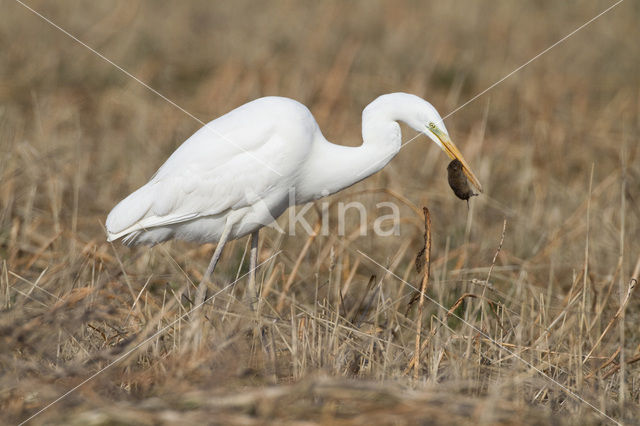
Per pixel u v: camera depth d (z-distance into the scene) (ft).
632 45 73.26
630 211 38.22
